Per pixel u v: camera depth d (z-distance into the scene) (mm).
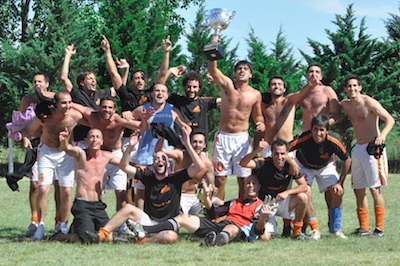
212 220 8906
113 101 9289
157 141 9719
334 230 9180
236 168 10023
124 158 8484
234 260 6965
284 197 8711
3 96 28156
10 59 27922
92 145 8570
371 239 8875
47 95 9812
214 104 10383
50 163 9023
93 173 8539
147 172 8531
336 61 32250
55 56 28453
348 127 31688
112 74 10570
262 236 8562
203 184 8625
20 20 35500
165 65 10562
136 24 32250
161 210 8438
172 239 8164
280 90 9977
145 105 10039
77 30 29391
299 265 6652
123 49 31656
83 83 10086
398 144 34375
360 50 33219
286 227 9219
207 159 9227
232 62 34750
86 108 9469
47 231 9961
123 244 8133
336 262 6832
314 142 9164
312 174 9375
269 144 10016
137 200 9359
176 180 8531
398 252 7598
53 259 7035
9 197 15406
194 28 34812
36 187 9648
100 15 33219
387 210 12945
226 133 9992
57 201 9984
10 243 8359
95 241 8148
